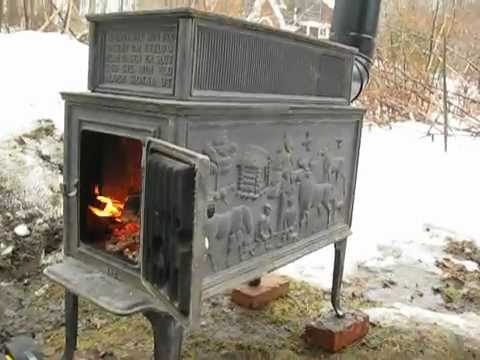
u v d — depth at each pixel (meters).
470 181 4.62
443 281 3.01
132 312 1.45
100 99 1.59
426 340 2.32
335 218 2.23
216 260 1.59
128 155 1.86
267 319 2.45
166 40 1.50
